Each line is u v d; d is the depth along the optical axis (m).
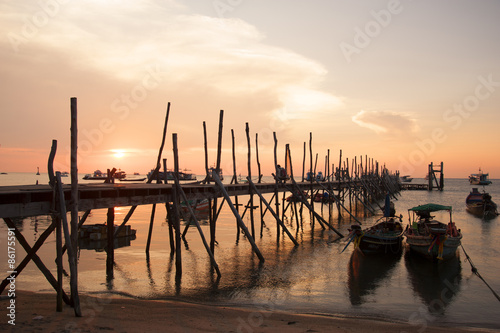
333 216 41.59
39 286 14.08
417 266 18.47
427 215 23.31
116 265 17.62
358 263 18.86
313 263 18.72
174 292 13.86
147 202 15.16
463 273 17.34
